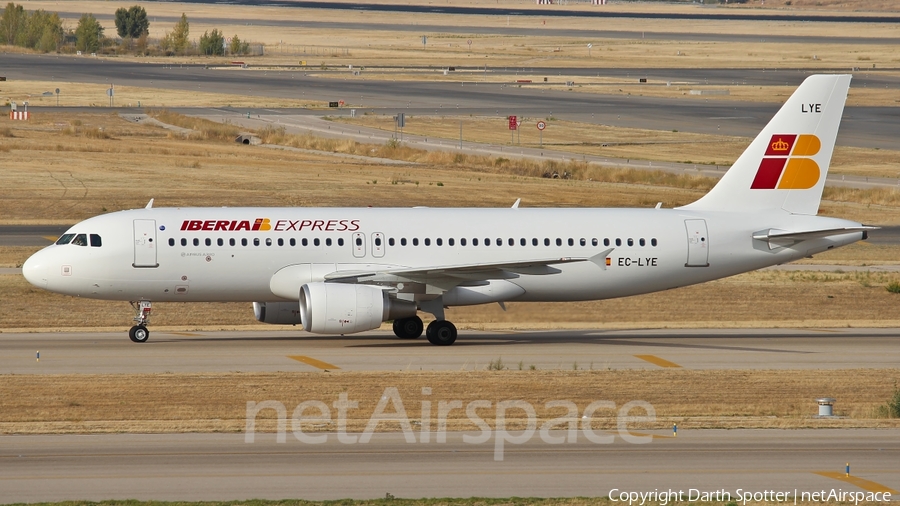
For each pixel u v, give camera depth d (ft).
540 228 572.92
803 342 579.48
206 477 295.48
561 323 631.97
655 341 580.71
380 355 515.09
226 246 542.98
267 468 305.53
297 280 547.49
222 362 488.02
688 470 309.22
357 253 552.82
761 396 431.43
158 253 538.06
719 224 587.27
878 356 530.68
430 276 544.62
